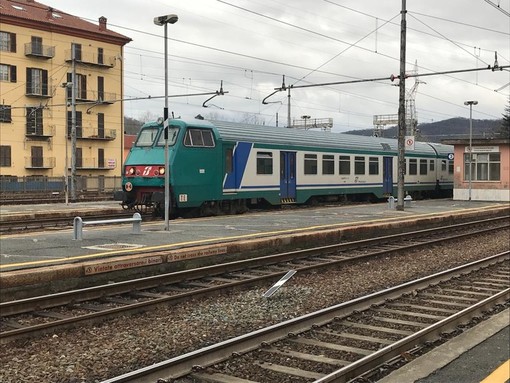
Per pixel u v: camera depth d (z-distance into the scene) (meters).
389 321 8.33
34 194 43.16
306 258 14.34
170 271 11.79
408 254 15.70
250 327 8.18
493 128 78.81
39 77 56.25
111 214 24.45
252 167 22.73
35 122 55.94
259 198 23.53
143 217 21.30
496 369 6.14
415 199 35.81
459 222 24.03
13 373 6.16
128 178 20.81
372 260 14.47
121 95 62.94
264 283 11.37
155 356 6.82
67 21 59.16
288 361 6.55
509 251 15.47
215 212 21.78
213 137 21.09
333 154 27.22
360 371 6.05
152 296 9.98
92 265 10.34
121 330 7.97
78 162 59.50
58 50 57.34
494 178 33.31
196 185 20.38
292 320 7.64
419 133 65.81
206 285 10.86
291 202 24.83
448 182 38.06
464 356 6.60
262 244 14.04
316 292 10.55
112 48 61.88
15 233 17.06
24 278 9.34
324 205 28.03
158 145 20.36
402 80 24.72
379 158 30.61
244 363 6.45
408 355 6.63
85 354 6.81
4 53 53.78
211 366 6.27
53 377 6.07
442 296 10.13
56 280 9.81
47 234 15.30
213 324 8.30
